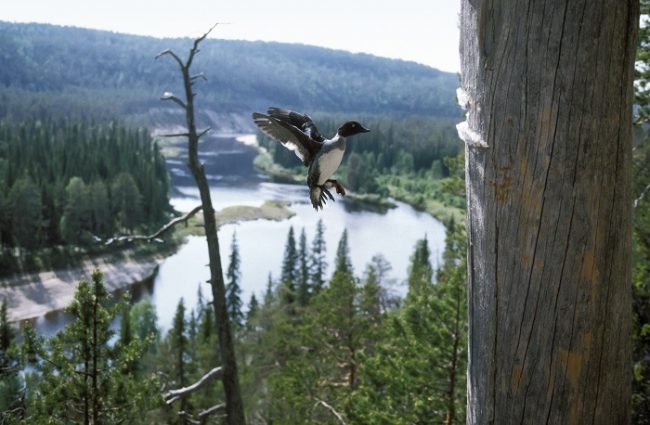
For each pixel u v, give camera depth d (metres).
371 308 22.14
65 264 67.44
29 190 67.62
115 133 138.88
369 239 82.94
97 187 76.00
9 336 13.20
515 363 2.50
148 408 9.19
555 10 2.31
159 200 88.50
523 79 2.39
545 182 2.38
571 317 2.39
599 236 2.38
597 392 2.42
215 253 11.21
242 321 54.59
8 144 105.88
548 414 2.45
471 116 2.61
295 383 18.64
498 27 2.45
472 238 2.69
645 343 9.73
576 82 2.31
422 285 14.81
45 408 8.59
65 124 180.62
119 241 10.88
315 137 4.28
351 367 21.14
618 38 2.34
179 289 64.06
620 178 2.42
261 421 22.80
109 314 9.05
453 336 13.20
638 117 9.41
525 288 2.46
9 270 63.50
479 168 2.58
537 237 2.42
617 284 2.45
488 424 2.61
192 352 24.06
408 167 149.12
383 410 13.98
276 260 74.56
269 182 136.62
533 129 2.38
